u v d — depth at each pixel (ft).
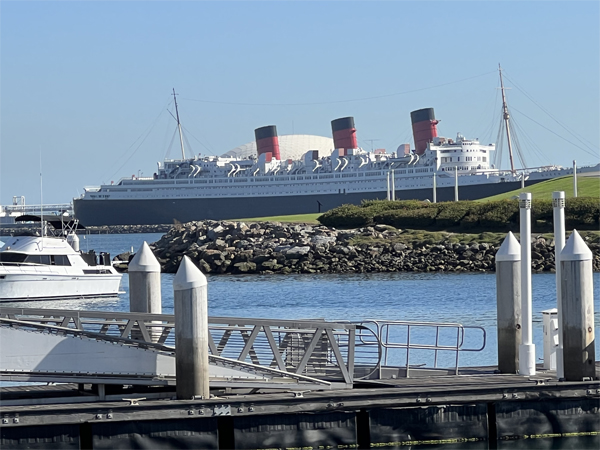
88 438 61.11
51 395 67.41
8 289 193.57
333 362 79.20
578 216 289.12
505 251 77.41
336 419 65.41
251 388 69.92
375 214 320.09
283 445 64.39
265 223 314.76
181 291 63.26
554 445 68.49
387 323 76.28
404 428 66.80
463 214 304.09
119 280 209.97
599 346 118.73
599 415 69.82
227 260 283.38
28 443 59.98
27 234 204.33
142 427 61.72
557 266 74.79
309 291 211.00
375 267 268.62
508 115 610.65
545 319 81.05
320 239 289.53
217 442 63.00
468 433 67.87
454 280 231.50
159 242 338.95
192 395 63.82
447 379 73.92
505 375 76.43
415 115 635.66
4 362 63.36
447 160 613.93
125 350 65.62
